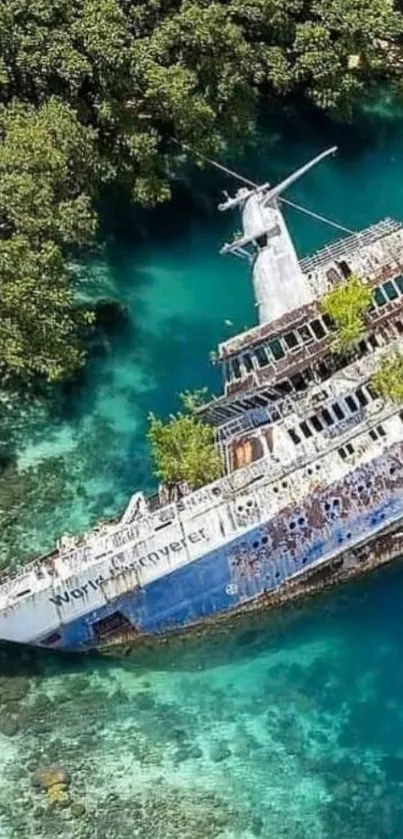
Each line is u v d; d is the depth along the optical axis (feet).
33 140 231.91
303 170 210.59
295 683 189.78
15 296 215.51
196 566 191.21
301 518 193.77
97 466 228.84
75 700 189.26
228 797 175.73
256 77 279.08
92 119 261.24
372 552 201.36
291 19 286.46
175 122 263.70
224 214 284.82
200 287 265.95
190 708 187.62
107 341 253.03
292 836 171.12
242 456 204.64
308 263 219.41
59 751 182.29
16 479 226.58
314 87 290.35
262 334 204.13
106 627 194.29
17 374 243.60
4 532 217.15
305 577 198.59
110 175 255.70
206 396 239.50
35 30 250.37
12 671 193.16
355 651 193.57
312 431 202.69
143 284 266.98
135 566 190.49
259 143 305.32
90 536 196.34
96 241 276.62
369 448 196.95
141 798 175.83
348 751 180.96
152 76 252.21
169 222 282.97
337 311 201.46
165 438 205.57
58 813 174.40
